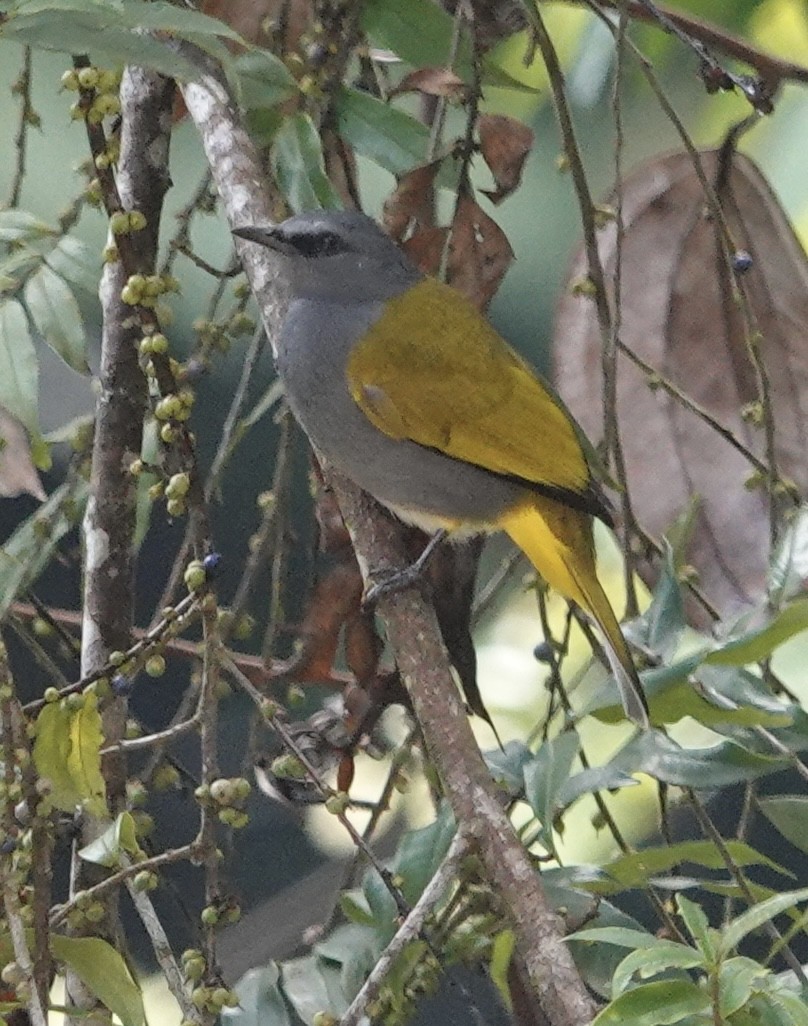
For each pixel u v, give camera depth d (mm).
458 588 8273
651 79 7582
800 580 6598
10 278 7105
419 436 8695
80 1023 6430
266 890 11141
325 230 8000
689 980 4910
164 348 6453
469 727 6496
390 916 6508
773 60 8977
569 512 8695
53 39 5613
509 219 12992
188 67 5754
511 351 9086
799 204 11016
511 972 6797
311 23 8398
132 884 5855
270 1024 6531
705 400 8961
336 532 8172
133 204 7855
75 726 5867
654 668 6773
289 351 8781
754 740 6758
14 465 7637
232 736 11398
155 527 11812
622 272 9039
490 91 10953
